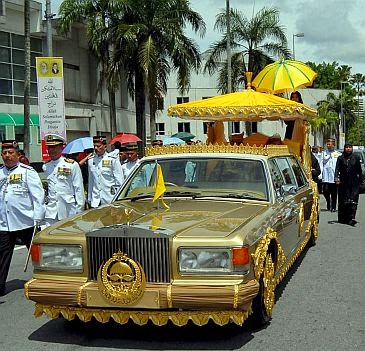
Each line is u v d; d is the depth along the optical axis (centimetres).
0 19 2580
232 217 563
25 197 740
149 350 525
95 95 3400
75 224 563
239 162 688
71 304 516
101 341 553
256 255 519
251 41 3469
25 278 848
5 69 2736
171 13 2711
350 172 1330
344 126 7925
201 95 5184
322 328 579
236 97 1045
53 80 1485
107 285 507
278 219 629
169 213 581
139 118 2761
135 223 532
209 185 677
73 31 3212
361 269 854
